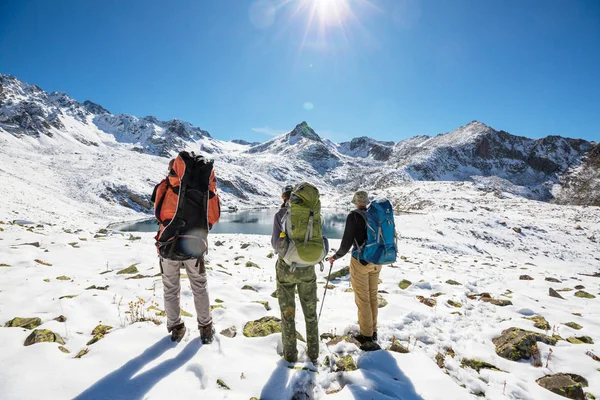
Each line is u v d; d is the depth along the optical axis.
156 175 91.06
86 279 6.23
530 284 8.59
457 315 5.37
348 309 5.47
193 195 3.39
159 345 3.35
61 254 8.24
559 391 3.27
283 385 2.90
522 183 199.75
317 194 3.31
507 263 16.38
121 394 2.56
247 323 4.33
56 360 2.92
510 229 36.88
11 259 7.13
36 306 4.39
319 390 2.95
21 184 50.09
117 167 88.19
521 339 4.19
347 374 3.18
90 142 196.12
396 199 86.31
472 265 12.94
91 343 3.40
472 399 2.91
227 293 5.82
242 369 3.07
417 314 5.20
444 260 14.07
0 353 2.98
